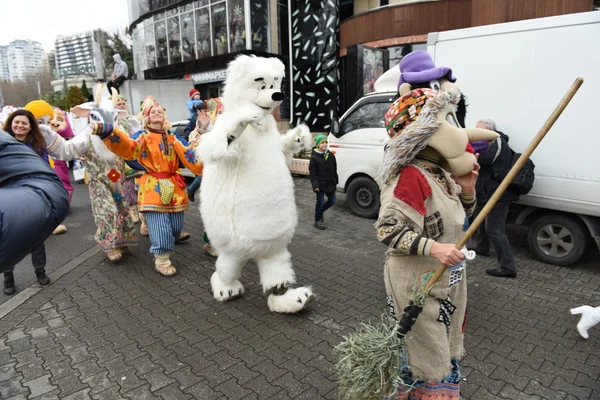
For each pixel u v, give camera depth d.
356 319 3.94
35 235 1.35
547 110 4.85
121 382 3.07
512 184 4.48
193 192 7.23
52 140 4.54
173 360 3.33
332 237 6.47
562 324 3.80
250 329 3.79
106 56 32.38
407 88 3.21
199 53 19.39
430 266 2.18
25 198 1.36
